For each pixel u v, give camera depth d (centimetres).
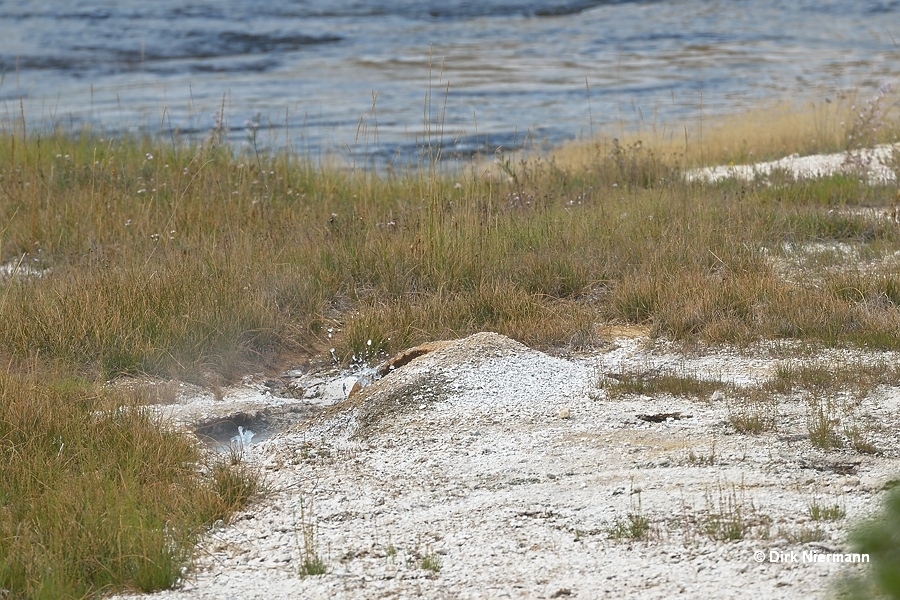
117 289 3403
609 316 3472
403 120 10375
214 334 3175
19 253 4259
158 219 4466
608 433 2389
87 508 2006
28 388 2633
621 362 2970
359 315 3400
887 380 2630
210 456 2461
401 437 2472
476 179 5194
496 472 2217
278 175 5391
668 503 1970
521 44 17825
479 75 13962
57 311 3191
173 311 3291
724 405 2530
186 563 1883
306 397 3003
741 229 4178
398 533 1966
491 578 1744
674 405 2547
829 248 4147
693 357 2995
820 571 1616
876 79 12850
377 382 2764
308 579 1797
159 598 1766
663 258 3806
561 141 8962
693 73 13938
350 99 11888
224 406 2836
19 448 2330
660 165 5812
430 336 3294
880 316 3153
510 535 1906
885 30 19238
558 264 3781
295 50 17138
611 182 5628
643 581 1675
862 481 2000
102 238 4278
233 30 19512
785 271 3806
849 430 2283
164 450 2369
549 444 2350
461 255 3806
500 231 4103
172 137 6322
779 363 2855
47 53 15888
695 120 9719
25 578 1806
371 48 17338
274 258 3809
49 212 4512
